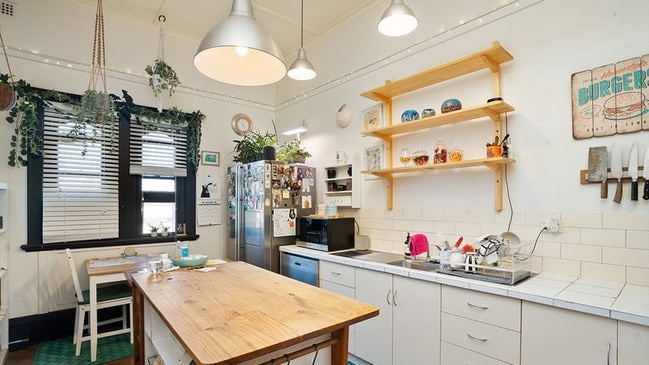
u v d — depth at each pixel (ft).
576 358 5.12
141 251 12.24
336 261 9.41
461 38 8.88
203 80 14.19
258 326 4.02
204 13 12.13
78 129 10.95
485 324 6.20
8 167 10.02
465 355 6.48
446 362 6.79
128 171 12.21
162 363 5.90
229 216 14.12
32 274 10.23
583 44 6.81
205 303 4.92
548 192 7.18
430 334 7.08
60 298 10.61
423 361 7.19
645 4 6.11
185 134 13.66
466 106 8.70
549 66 7.27
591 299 5.20
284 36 13.67
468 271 7.05
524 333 5.68
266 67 6.24
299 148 13.43
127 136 12.22
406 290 7.57
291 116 15.20
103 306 9.34
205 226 13.92
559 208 7.01
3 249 9.68
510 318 5.87
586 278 6.56
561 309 5.29
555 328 5.34
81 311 9.18
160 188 13.10
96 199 11.50
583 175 6.68
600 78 6.56
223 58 6.07
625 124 6.22
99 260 10.58
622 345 4.72
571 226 6.83
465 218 8.63
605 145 6.47
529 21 7.61
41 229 10.47
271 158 12.21
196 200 13.70
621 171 6.24
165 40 13.25
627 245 6.16
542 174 7.28
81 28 11.40
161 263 7.36
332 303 4.93
